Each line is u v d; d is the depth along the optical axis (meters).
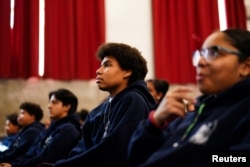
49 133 2.54
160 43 5.20
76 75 4.73
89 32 4.86
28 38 4.59
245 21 5.71
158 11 5.28
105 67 1.82
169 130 1.20
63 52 4.69
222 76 1.02
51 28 4.67
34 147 2.77
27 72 4.54
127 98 1.68
